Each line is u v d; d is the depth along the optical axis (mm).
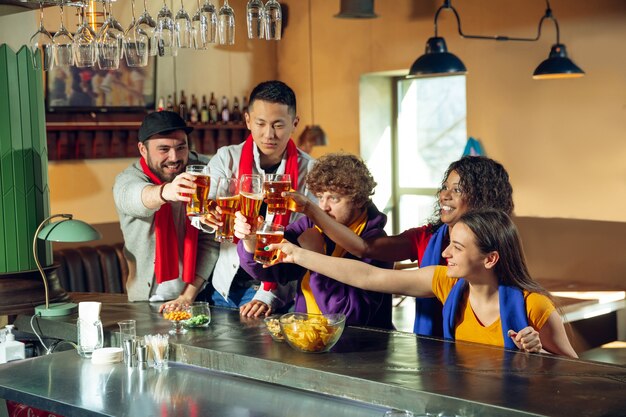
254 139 3441
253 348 2697
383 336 2820
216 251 3719
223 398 2506
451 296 2830
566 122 6660
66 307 3518
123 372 2807
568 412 2006
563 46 5875
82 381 2715
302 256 2893
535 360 2475
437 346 2668
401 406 2236
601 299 5328
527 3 6836
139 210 3424
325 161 3092
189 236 3645
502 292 2717
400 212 8477
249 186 2832
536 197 6918
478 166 2947
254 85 8695
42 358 3006
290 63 8805
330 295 3084
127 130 7711
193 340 2838
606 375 2311
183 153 3635
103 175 7633
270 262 2785
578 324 5738
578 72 5797
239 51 8539
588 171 6551
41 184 3857
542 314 2693
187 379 2709
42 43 3342
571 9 6555
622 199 6355
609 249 6457
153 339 2818
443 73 5504
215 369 2688
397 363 2467
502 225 2699
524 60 6895
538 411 2016
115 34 3256
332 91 8438
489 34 7133
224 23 3287
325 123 8562
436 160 8086
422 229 3229
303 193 3613
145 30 3311
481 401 2098
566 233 6715
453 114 7891
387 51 7887
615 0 6266
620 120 6316
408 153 8344
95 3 3676
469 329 2797
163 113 3604
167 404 2465
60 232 3367
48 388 2645
